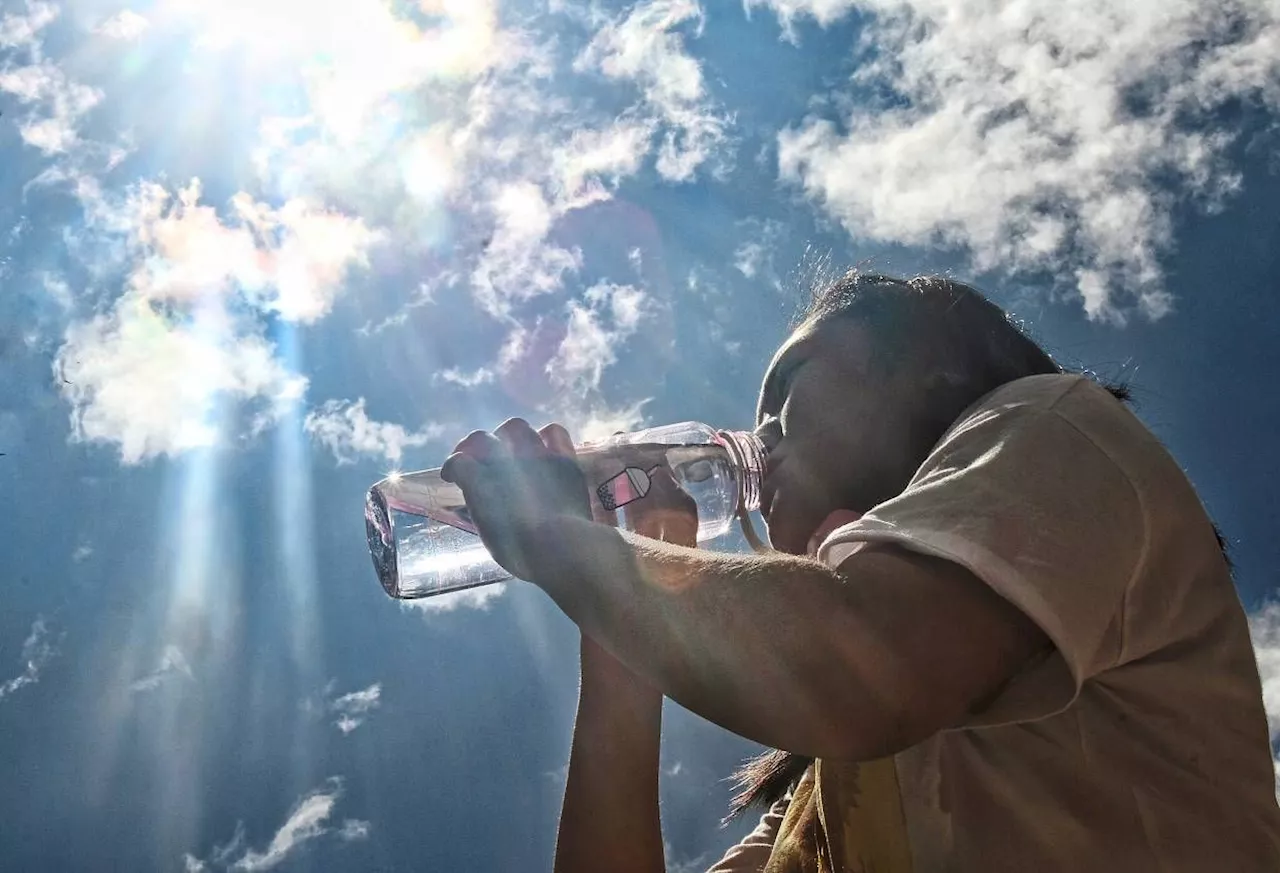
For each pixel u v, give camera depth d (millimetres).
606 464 1154
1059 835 852
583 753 1080
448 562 1287
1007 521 773
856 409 1062
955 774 894
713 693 745
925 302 1101
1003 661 761
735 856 1289
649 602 772
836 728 722
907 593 747
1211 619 882
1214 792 856
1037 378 912
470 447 932
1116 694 863
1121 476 831
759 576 754
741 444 1170
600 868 1044
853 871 919
